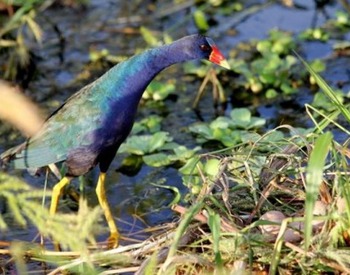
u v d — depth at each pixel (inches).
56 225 222.2
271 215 335.3
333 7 642.8
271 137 418.3
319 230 324.2
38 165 398.0
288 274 312.7
